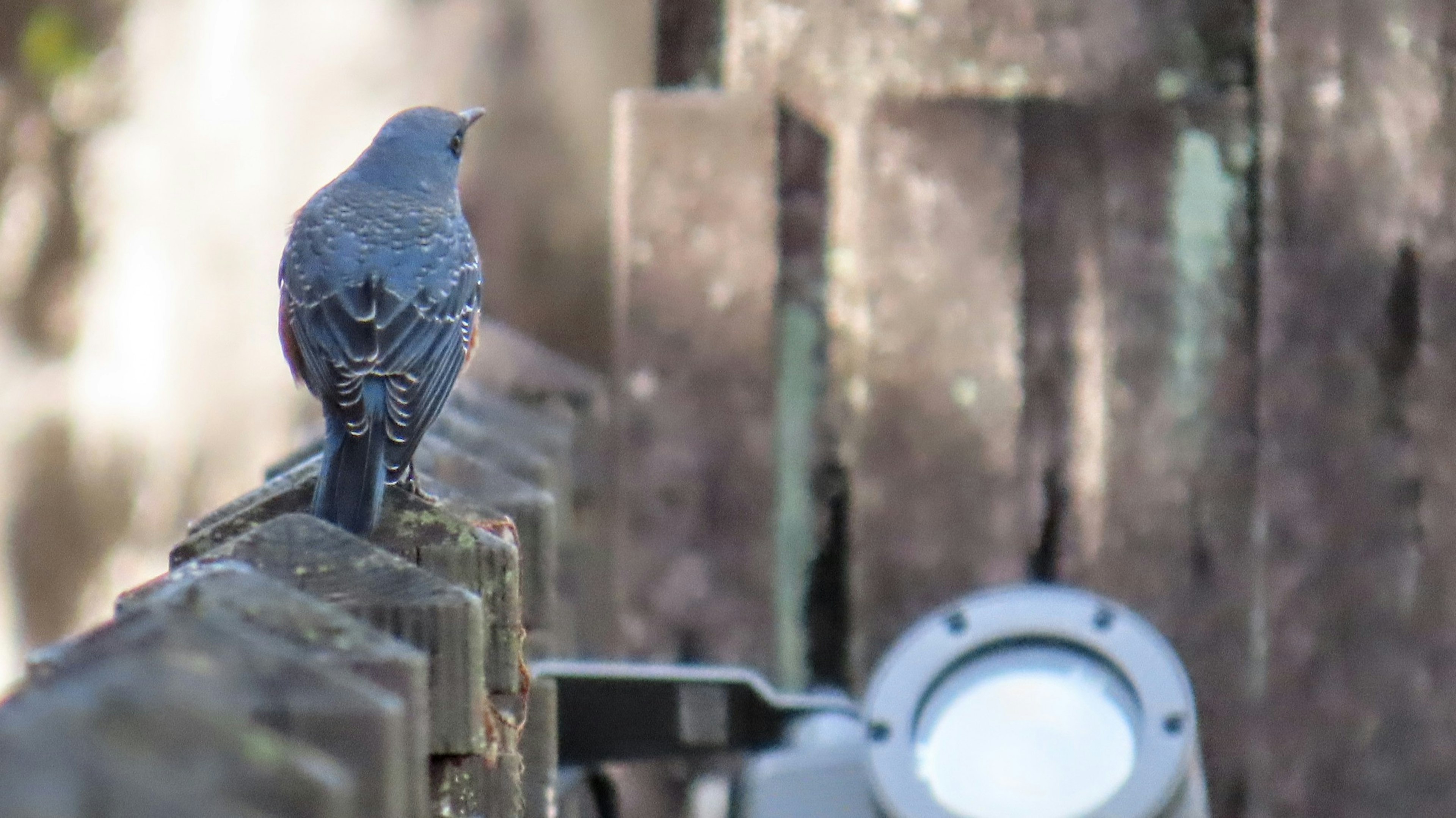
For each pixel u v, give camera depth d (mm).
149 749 3170
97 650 3695
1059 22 9023
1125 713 5633
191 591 4281
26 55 23984
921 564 8852
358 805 3703
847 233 9148
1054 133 8805
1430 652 8508
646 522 9219
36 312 23797
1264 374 8625
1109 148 8789
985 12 9078
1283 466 8594
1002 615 5789
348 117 22188
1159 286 8758
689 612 9180
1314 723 8531
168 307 23266
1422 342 8555
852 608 8938
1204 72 8922
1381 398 8562
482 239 20078
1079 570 8727
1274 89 8648
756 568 9141
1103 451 8727
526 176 20156
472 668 4992
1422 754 8484
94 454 23297
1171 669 5641
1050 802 5527
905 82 9148
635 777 8656
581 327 19938
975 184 8844
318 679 3713
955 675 5719
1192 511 8672
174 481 23188
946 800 5570
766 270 9156
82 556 23312
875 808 5867
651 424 9219
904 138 8891
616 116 9289
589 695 7164
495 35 20750
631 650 9188
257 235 22812
